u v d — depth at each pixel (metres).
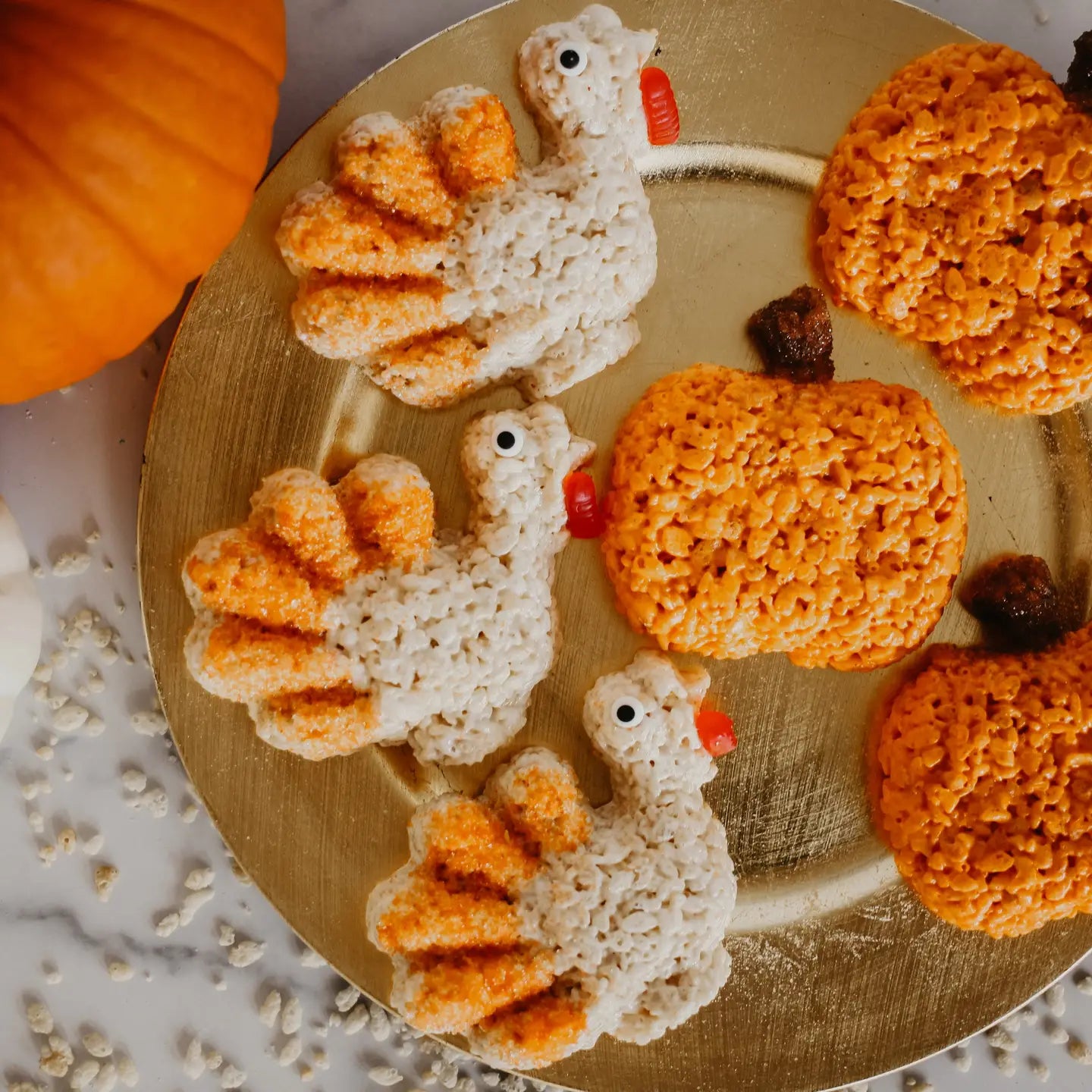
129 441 0.68
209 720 0.67
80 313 0.62
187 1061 0.69
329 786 0.67
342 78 0.68
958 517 0.67
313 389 0.67
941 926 0.69
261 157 0.64
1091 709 0.66
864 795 0.69
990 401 0.68
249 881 0.69
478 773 0.68
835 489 0.66
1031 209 0.66
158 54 0.61
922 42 0.67
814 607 0.66
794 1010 0.69
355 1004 0.69
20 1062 0.68
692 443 0.66
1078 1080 0.71
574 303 0.65
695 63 0.67
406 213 0.65
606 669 0.68
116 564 0.68
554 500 0.66
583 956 0.66
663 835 0.67
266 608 0.65
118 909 0.69
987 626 0.69
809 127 0.68
